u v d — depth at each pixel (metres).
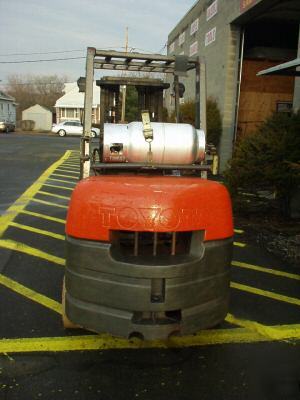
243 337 4.02
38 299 4.69
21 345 3.77
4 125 46.59
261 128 8.45
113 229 3.14
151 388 3.23
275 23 14.08
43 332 3.99
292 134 7.74
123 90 6.97
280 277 5.56
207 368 3.51
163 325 3.17
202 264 3.25
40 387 3.21
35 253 6.27
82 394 3.14
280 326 4.24
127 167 3.83
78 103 59.78
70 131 43.38
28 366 3.47
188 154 3.95
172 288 3.14
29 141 31.92
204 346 3.85
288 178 7.71
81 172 4.45
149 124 3.89
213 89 15.59
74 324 3.67
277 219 8.45
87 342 3.85
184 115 11.15
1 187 11.91
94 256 3.18
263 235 7.43
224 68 14.41
